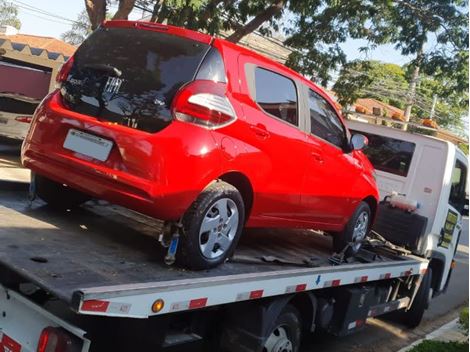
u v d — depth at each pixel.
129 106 3.93
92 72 4.19
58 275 3.16
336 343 6.66
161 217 3.74
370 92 18.80
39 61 16.17
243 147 4.12
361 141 5.62
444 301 10.43
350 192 5.70
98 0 10.39
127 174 3.74
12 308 3.31
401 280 6.96
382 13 12.99
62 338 3.03
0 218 4.18
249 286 4.00
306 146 4.89
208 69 3.98
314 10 12.56
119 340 3.58
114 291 2.98
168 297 3.35
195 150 3.76
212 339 4.30
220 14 11.23
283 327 4.68
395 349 6.90
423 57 12.81
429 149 7.52
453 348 5.76
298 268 4.71
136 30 4.26
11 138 12.85
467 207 8.44
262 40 17.05
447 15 12.47
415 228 7.11
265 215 4.63
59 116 4.11
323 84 13.80
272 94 4.57
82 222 4.58
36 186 4.69
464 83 12.50
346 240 5.88
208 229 3.94
